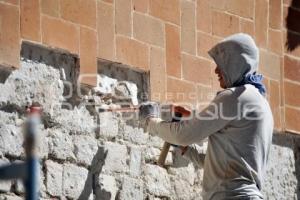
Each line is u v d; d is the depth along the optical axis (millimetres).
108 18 4477
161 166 4652
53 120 4230
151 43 4660
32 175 2713
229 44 4246
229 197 4102
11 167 2736
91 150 4359
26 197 2752
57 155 4223
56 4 4266
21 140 4098
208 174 4199
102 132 4414
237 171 4133
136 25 4605
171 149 4695
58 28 4262
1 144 4031
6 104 4066
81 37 4352
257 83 4258
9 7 4078
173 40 4773
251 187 4113
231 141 4160
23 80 4133
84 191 4312
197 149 4625
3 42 4043
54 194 4195
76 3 4348
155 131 4305
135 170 4535
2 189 4008
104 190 4391
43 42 4195
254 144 4164
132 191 4508
